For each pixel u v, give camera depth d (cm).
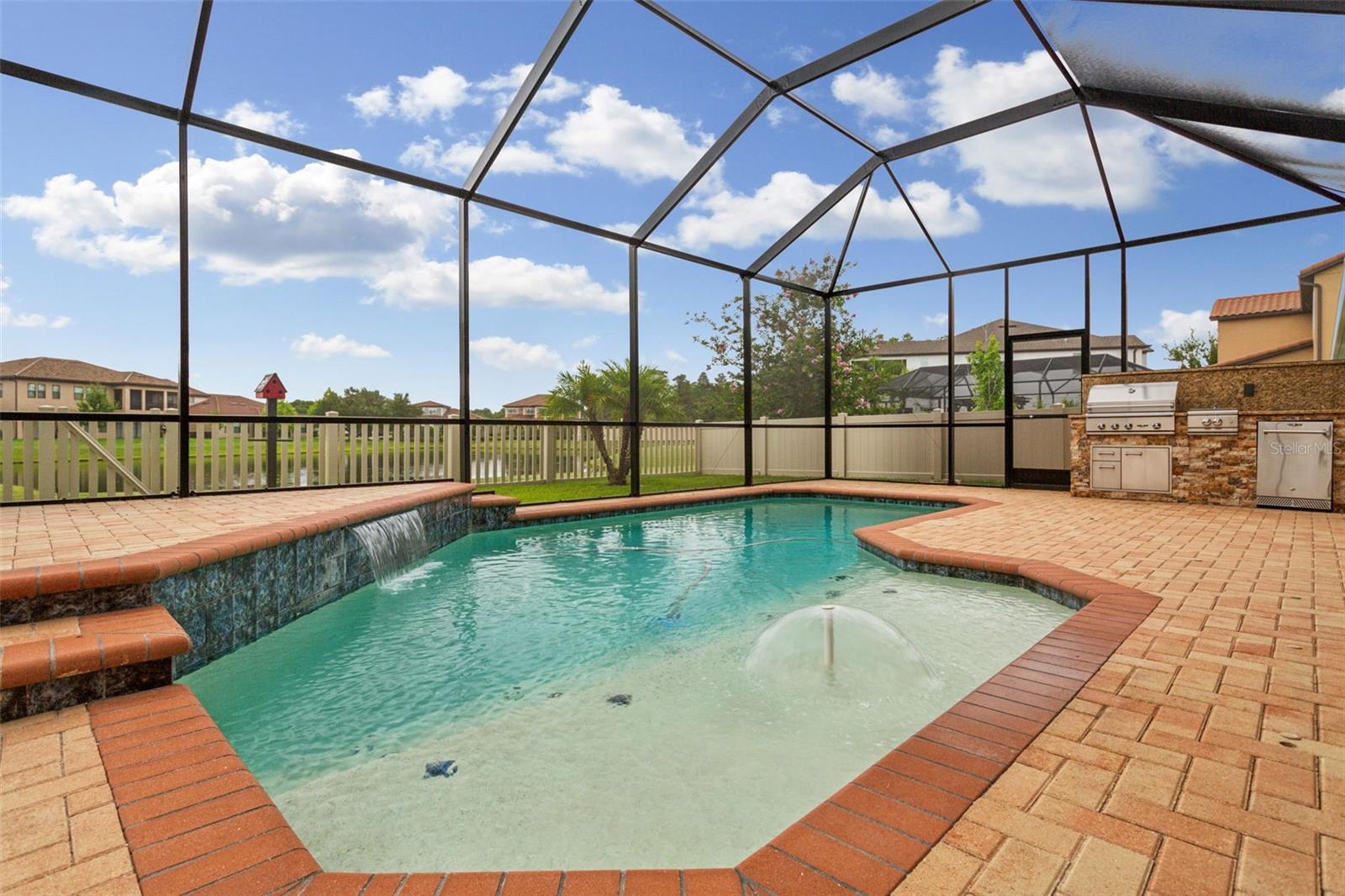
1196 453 757
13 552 295
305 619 391
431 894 125
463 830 179
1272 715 205
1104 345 941
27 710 206
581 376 1394
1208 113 611
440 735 241
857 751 222
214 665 313
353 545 456
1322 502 686
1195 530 576
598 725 246
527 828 179
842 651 287
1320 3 420
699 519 816
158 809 155
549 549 626
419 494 580
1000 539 541
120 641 223
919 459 1116
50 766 175
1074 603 377
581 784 203
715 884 129
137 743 188
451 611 412
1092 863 133
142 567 264
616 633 366
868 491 964
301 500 538
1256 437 721
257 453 646
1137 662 252
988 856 136
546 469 1109
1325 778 167
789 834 145
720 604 425
